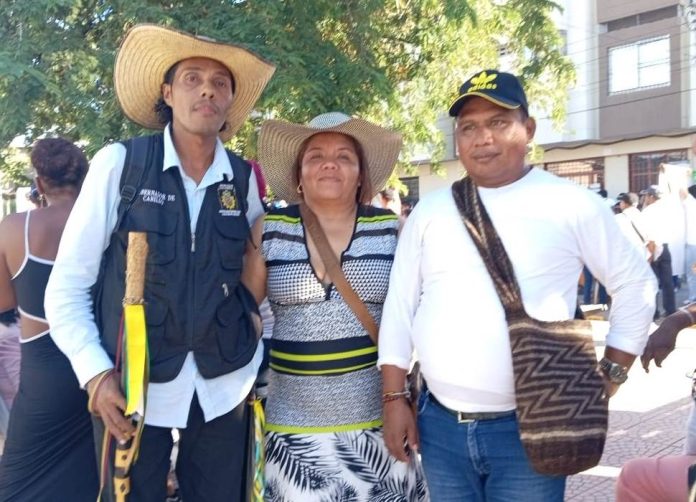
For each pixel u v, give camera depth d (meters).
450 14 9.95
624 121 23.89
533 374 2.37
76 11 8.07
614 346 2.60
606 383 2.52
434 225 2.60
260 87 3.07
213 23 8.04
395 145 3.19
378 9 9.92
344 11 9.50
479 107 2.55
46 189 3.51
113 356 2.59
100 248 2.62
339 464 2.84
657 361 2.95
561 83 12.43
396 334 2.73
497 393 2.48
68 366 3.41
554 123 13.19
